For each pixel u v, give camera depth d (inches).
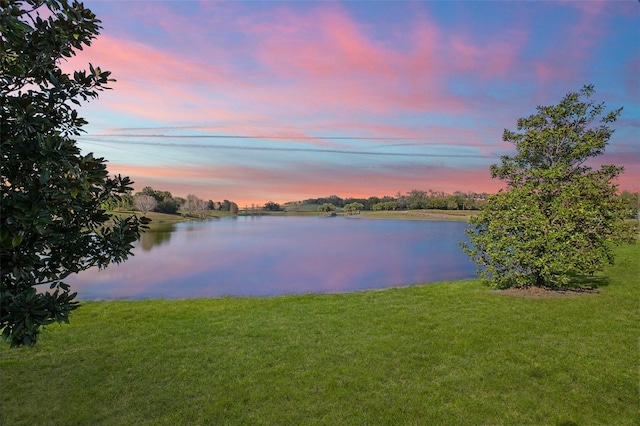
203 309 313.4
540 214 319.6
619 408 139.9
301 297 364.2
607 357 183.9
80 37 103.7
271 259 800.9
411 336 222.1
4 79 97.1
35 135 89.8
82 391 157.8
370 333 231.0
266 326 252.8
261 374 172.9
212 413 140.3
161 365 184.5
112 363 187.0
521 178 373.4
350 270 641.6
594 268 310.8
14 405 147.1
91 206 110.3
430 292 364.2
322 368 178.4
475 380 163.3
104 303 344.2
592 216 308.3
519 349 196.1
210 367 181.6
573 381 161.0
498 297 319.3
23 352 203.5
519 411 139.5
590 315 253.3
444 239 1298.0
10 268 86.6
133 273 617.9
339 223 2728.8
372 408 142.9
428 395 151.9
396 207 4431.6
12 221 79.7
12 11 78.9
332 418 136.7
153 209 3144.7
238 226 2337.6
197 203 3870.6
